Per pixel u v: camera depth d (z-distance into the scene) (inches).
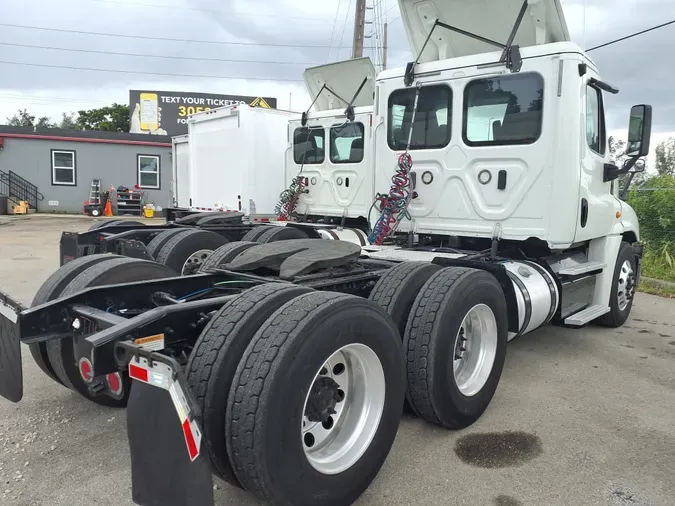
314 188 377.7
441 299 135.7
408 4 207.3
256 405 89.0
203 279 140.6
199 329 111.5
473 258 185.6
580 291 221.3
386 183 224.7
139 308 129.0
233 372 94.7
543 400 169.6
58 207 968.9
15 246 515.5
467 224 203.9
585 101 189.3
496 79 193.6
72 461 127.0
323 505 100.0
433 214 211.8
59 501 111.2
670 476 125.4
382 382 111.8
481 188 199.3
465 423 145.8
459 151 202.7
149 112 1342.3
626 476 125.0
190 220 296.4
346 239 287.3
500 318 154.7
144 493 86.6
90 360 114.0
